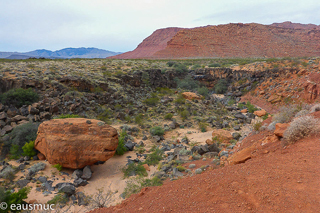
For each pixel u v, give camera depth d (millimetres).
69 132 15008
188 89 59062
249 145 11297
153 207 6199
